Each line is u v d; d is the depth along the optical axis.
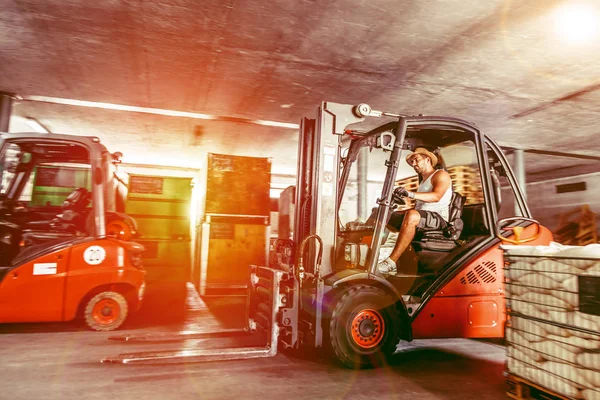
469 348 4.37
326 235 3.80
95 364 3.43
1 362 3.47
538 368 2.61
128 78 5.84
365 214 8.98
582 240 11.77
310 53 4.97
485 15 4.07
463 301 3.70
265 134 8.91
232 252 7.41
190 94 6.43
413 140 4.38
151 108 7.19
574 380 2.34
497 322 3.78
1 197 4.77
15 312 4.24
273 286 3.69
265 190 7.61
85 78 5.86
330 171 3.89
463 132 4.09
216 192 7.39
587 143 8.94
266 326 3.95
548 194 13.46
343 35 4.53
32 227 4.87
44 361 3.51
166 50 4.95
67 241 4.53
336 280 3.47
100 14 4.19
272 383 3.05
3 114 6.43
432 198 3.88
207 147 10.34
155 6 4.04
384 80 5.72
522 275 2.79
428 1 3.87
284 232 9.09
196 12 4.12
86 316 4.66
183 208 8.34
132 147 10.48
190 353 3.45
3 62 5.36
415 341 4.66
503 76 5.48
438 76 5.54
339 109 3.95
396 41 4.64
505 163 4.19
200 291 7.25
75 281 4.46
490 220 3.95
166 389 2.86
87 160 5.21
